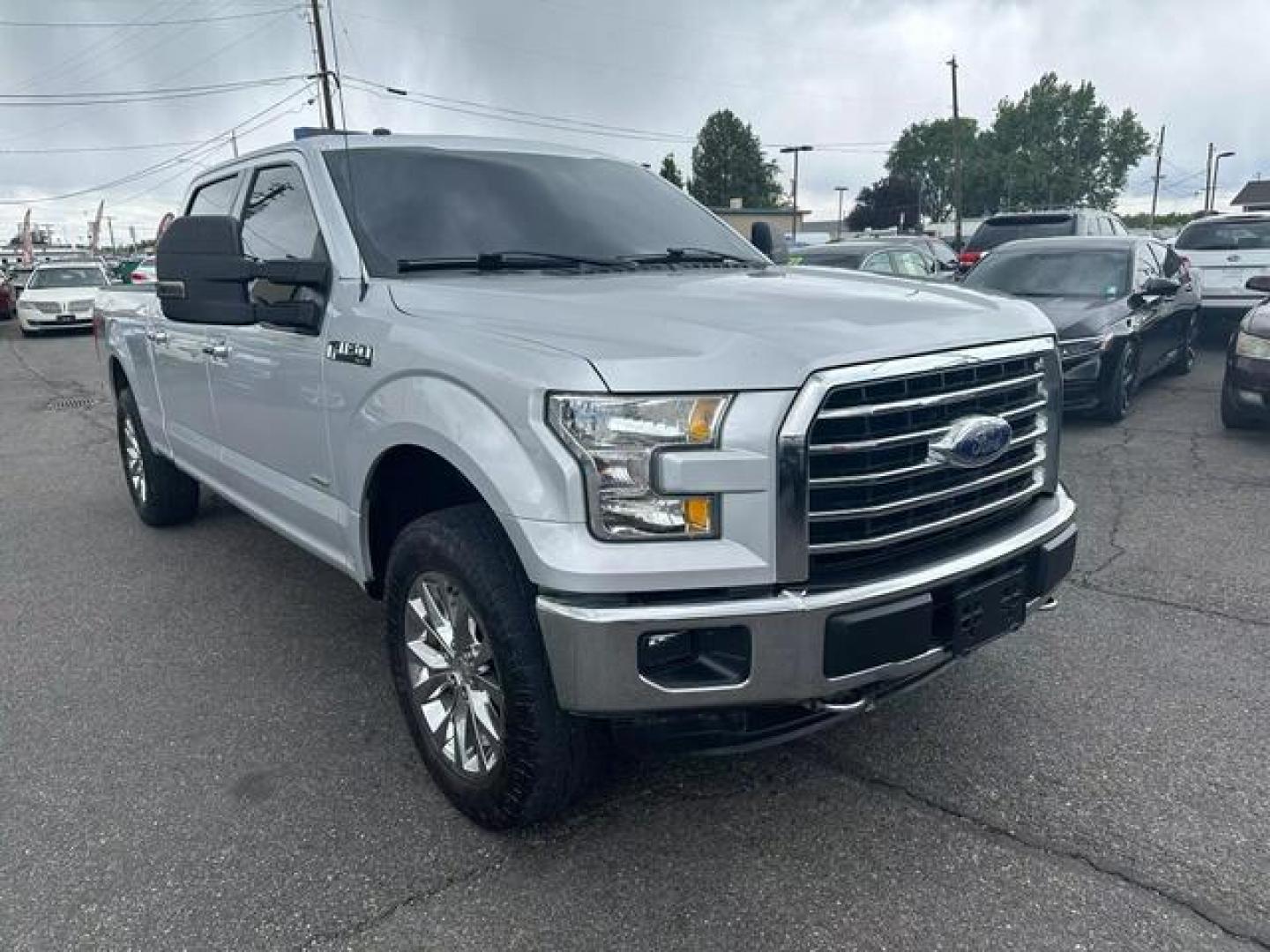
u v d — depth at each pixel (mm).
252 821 2990
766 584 2377
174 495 5898
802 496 2361
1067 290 9000
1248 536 5395
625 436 2320
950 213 97188
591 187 4102
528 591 2605
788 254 4789
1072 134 91312
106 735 3529
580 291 3002
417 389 2807
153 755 3385
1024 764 3191
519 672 2582
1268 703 3545
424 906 2602
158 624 4555
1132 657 3939
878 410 2459
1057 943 2412
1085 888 2605
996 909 2535
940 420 2662
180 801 3104
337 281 3334
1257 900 2543
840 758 3260
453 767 2926
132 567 5371
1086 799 2996
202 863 2795
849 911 2543
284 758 3352
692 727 2531
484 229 3594
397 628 3066
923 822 2902
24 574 5297
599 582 2330
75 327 21703
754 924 2508
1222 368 11719
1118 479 6660
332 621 4559
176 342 4793
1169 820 2879
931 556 2676
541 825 2926
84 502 6867
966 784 3094
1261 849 2740
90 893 2678
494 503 2504
